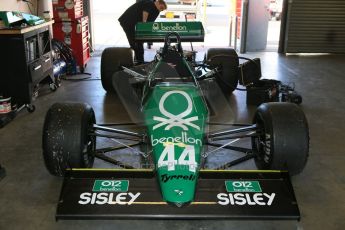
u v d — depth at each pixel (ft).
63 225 7.32
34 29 14.46
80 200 6.58
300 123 7.75
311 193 8.59
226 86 15.23
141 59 19.33
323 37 26.89
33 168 9.61
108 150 8.86
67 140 7.60
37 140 11.40
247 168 9.64
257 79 15.03
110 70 15.35
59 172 7.86
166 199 5.93
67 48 19.39
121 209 6.42
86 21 21.09
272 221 7.49
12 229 7.20
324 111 14.35
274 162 7.70
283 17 26.45
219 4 50.49
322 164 10.01
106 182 6.91
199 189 6.75
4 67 13.64
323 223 7.49
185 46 28.12
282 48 27.12
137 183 6.89
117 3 57.52
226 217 6.32
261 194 6.72
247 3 25.71
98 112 13.91
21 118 13.34
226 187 6.82
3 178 9.07
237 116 13.50
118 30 35.94
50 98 15.75
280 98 14.70
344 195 8.52
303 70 21.47
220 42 30.12
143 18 18.39
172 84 8.55
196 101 7.98
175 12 31.24
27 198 8.24
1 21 13.38
